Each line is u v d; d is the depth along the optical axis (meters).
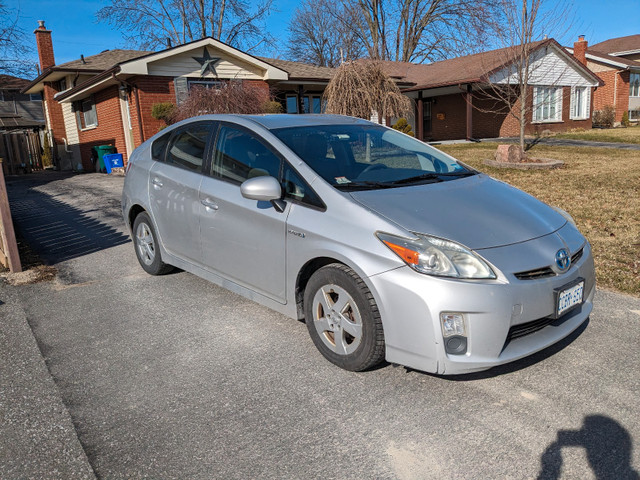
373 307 3.03
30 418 2.87
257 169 3.85
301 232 3.37
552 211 3.71
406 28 39.28
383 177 3.73
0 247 5.86
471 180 3.93
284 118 4.30
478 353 2.85
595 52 31.52
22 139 21.52
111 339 3.86
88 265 5.84
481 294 2.80
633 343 3.59
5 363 3.51
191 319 4.19
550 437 2.61
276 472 2.41
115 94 17.97
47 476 2.41
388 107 16.31
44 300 4.70
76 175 18.42
